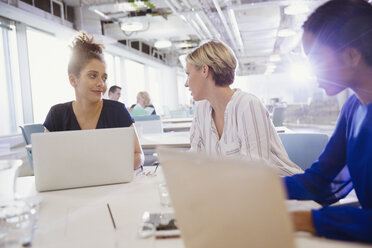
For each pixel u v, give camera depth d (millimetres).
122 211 1032
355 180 1035
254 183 441
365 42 869
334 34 895
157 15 6797
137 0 5953
